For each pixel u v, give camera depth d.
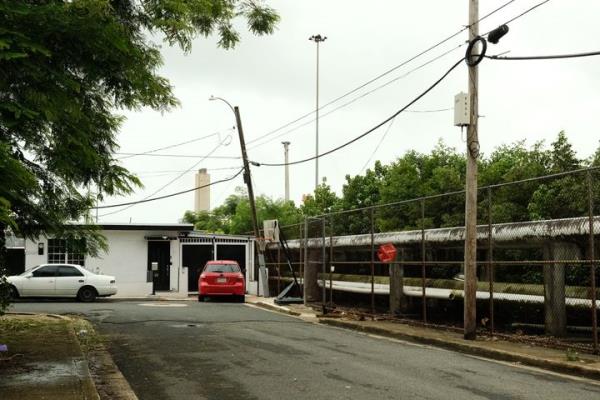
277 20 11.94
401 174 29.45
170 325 15.16
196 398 7.36
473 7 12.80
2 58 6.45
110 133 10.80
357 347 11.66
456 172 27.61
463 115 12.62
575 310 13.21
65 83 7.38
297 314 19.17
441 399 7.25
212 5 10.84
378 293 18.45
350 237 20.28
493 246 13.83
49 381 8.01
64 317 16.92
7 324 14.73
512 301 13.62
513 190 17.22
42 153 9.28
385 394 7.49
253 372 8.95
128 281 30.50
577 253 12.34
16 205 9.61
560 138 20.88
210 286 25.05
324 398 7.29
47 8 6.95
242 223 44.00
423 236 14.78
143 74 9.23
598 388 8.07
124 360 10.10
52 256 29.20
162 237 30.83
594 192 12.80
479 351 11.21
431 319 16.56
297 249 26.14
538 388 7.98
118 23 8.13
